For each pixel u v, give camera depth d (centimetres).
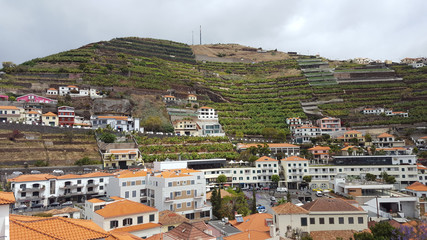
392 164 12900
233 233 5500
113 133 14800
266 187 12581
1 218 2347
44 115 15250
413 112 18738
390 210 7662
